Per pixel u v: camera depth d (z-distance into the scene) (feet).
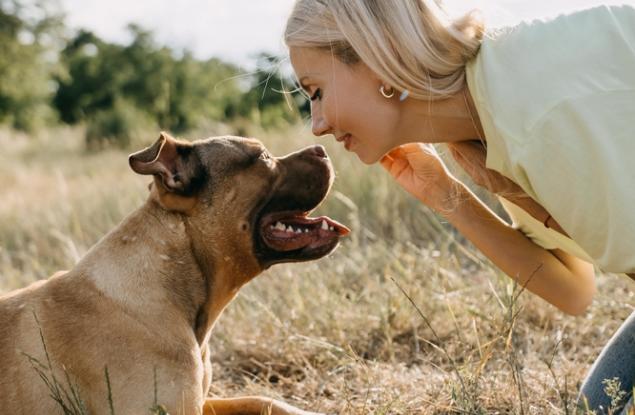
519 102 9.84
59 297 12.09
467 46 10.52
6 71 105.91
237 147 13.12
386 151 11.55
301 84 11.61
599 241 10.13
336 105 11.14
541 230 12.87
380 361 16.44
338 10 10.69
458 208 13.32
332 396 14.94
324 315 17.89
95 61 140.26
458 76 10.74
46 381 10.94
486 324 16.56
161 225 12.61
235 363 17.02
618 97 9.48
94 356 11.41
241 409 13.21
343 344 16.81
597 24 9.87
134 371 11.36
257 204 13.06
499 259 13.35
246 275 13.37
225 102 68.64
